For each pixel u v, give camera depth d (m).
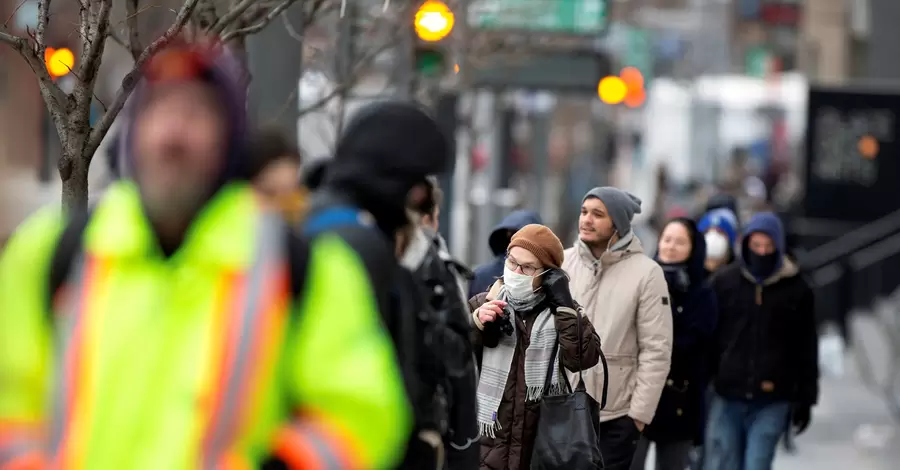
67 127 16.56
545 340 18.88
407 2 33.62
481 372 19.08
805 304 25.78
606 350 21.44
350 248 9.78
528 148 92.94
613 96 49.34
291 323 7.32
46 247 7.55
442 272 12.66
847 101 58.69
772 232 25.39
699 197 72.12
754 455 25.78
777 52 143.62
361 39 36.00
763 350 25.70
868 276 58.78
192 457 7.07
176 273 7.23
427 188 11.88
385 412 7.30
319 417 7.30
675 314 23.31
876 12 71.12
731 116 120.69
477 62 42.53
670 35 131.50
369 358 7.37
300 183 12.73
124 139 7.41
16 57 68.69
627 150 134.25
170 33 16.22
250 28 19.28
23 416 7.53
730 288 25.89
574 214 98.06
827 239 58.91
